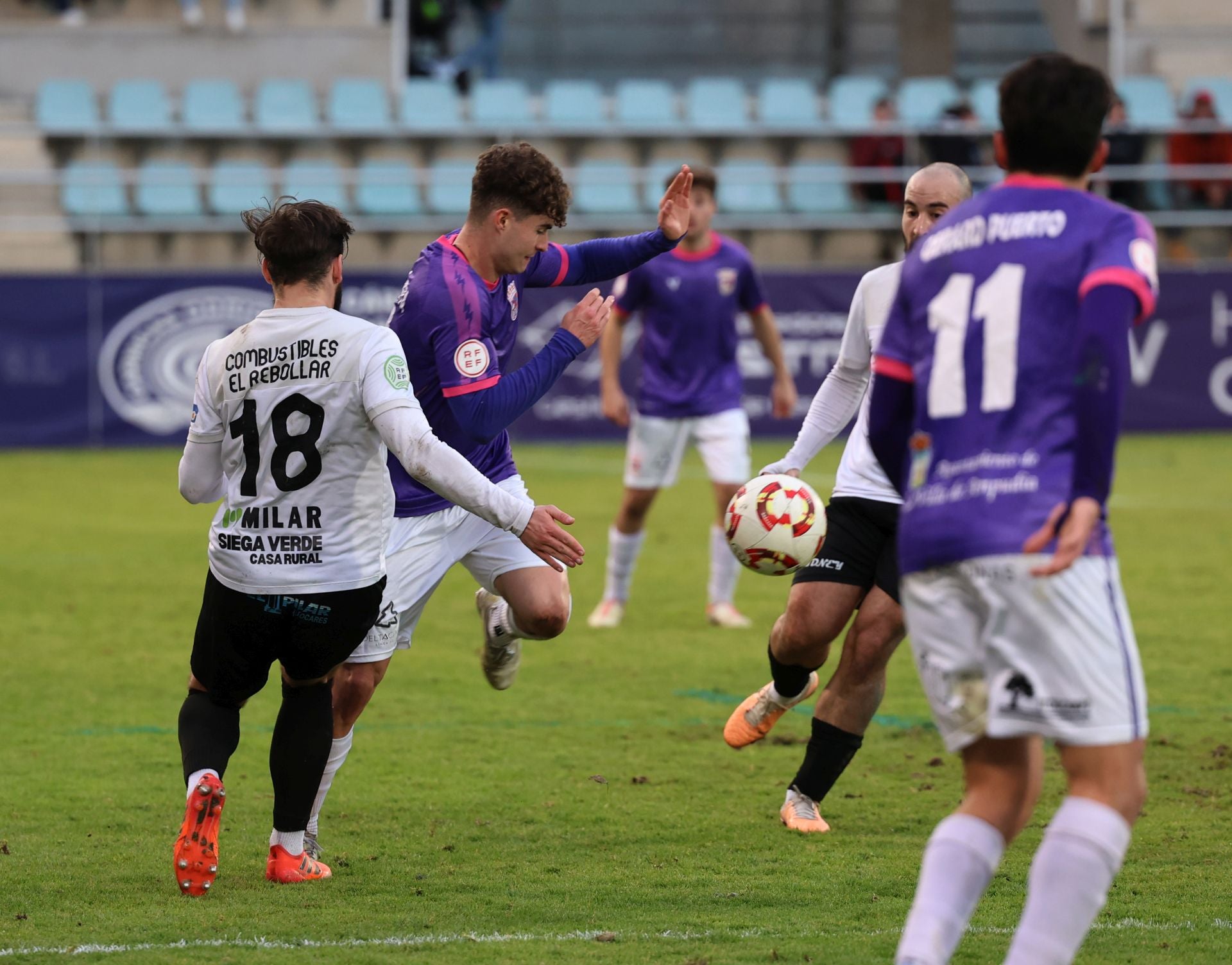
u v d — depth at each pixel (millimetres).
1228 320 66250
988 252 10969
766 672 26938
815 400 17781
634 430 31250
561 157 73375
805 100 78312
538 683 26031
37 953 12758
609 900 14570
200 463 14734
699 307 30625
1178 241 70562
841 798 18688
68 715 23359
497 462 17516
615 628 31375
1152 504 48281
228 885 15000
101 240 70500
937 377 11016
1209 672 26406
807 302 64812
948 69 87500
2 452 62406
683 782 19531
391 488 14867
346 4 82375
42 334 62625
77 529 44500
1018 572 10414
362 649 16031
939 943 10406
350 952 12844
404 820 17688
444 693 25234
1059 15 85250
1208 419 66562
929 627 11039
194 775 14516
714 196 30766
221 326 63562
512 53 91625
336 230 14641
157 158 71875
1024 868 15711
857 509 16906
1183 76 79875
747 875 15445
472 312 15953
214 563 14531
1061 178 11117
